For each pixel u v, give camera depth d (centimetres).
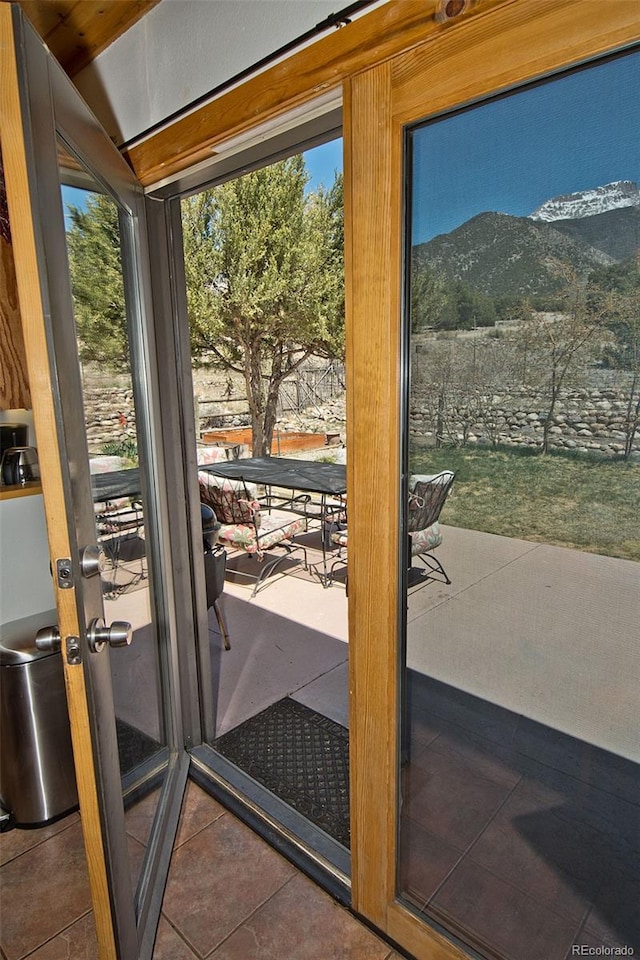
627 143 83
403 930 136
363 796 137
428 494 115
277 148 138
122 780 142
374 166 108
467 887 126
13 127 86
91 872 112
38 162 91
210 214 569
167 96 146
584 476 95
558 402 95
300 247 587
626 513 91
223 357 671
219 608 290
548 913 114
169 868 161
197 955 138
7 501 189
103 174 132
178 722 198
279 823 175
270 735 219
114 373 155
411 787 131
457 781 123
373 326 114
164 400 184
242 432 761
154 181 162
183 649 201
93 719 106
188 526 198
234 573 401
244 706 239
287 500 517
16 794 176
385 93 104
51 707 174
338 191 577
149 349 173
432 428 112
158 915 146
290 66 116
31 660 169
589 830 106
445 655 118
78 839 175
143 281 169
